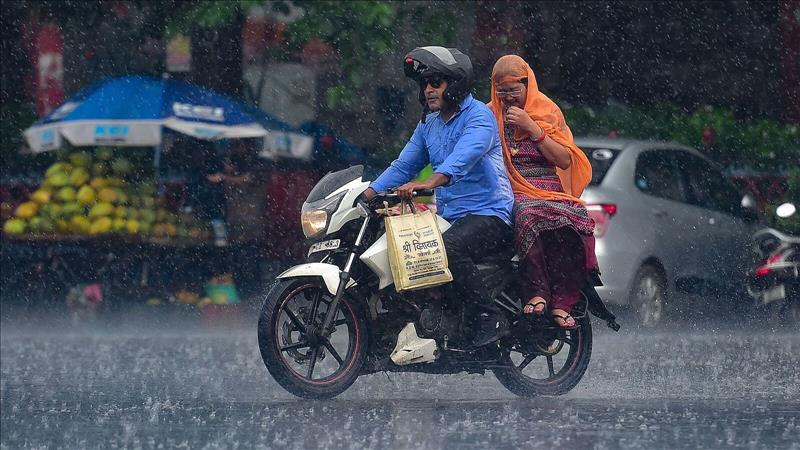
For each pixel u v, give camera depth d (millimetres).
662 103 45906
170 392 19969
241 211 41531
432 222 17766
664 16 48188
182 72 44219
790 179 42062
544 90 47594
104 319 35844
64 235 36688
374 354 18156
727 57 48906
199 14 39406
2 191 41219
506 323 18156
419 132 18609
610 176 30797
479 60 45938
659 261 31047
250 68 45469
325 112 45969
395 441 14961
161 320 35625
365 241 18094
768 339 29922
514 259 18375
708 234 32344
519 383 18922
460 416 16953
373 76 43750
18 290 36594
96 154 38156
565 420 16594
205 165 41844
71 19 43344
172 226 37281
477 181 18109
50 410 18062
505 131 18531
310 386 17969
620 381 20953
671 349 26969
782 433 15562
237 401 18734
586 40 47562
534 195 18422
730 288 33062
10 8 43500
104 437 15656
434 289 17906
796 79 49062
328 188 18156
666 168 32125
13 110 43438
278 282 18062
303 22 39094
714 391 19656
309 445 14781
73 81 45250
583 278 18547
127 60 44500
